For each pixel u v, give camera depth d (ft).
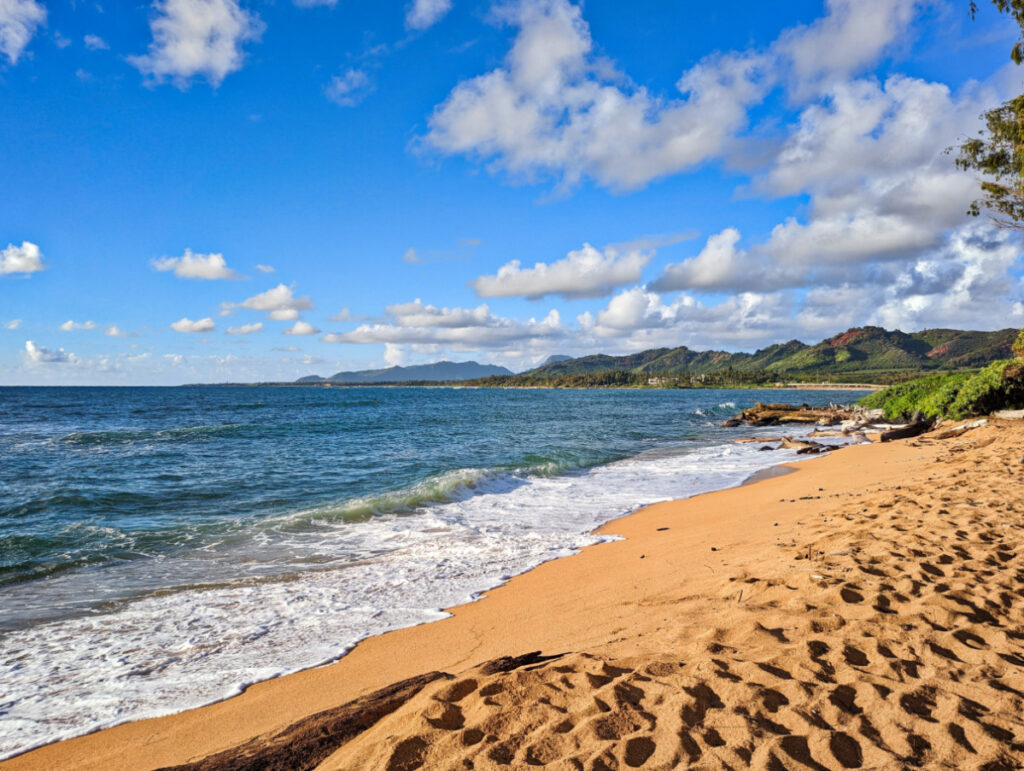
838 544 21.65
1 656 17.65
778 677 11.43
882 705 10.19
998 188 57.36
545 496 45.44
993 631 13.19
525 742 9.75
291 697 14.48
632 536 31.91
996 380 70.90
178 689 15.33
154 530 34.58
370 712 11.85
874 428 102.68
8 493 46.42
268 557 28.89
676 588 19.76
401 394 503.20
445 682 12.39
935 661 11.86
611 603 19.34
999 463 36.65
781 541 24.84
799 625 14.21
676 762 8.87
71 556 29.17
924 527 22.81
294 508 41.86
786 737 9.32
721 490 46.62
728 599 17.25
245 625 19.94
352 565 27.37
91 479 53.26
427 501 43.01
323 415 167.32
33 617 20.99
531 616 19.15
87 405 220.64
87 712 14.24
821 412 141.90
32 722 13.83
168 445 82.79
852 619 14.17
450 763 9.27
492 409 215.72
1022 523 22.38
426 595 22.66
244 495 46.88
